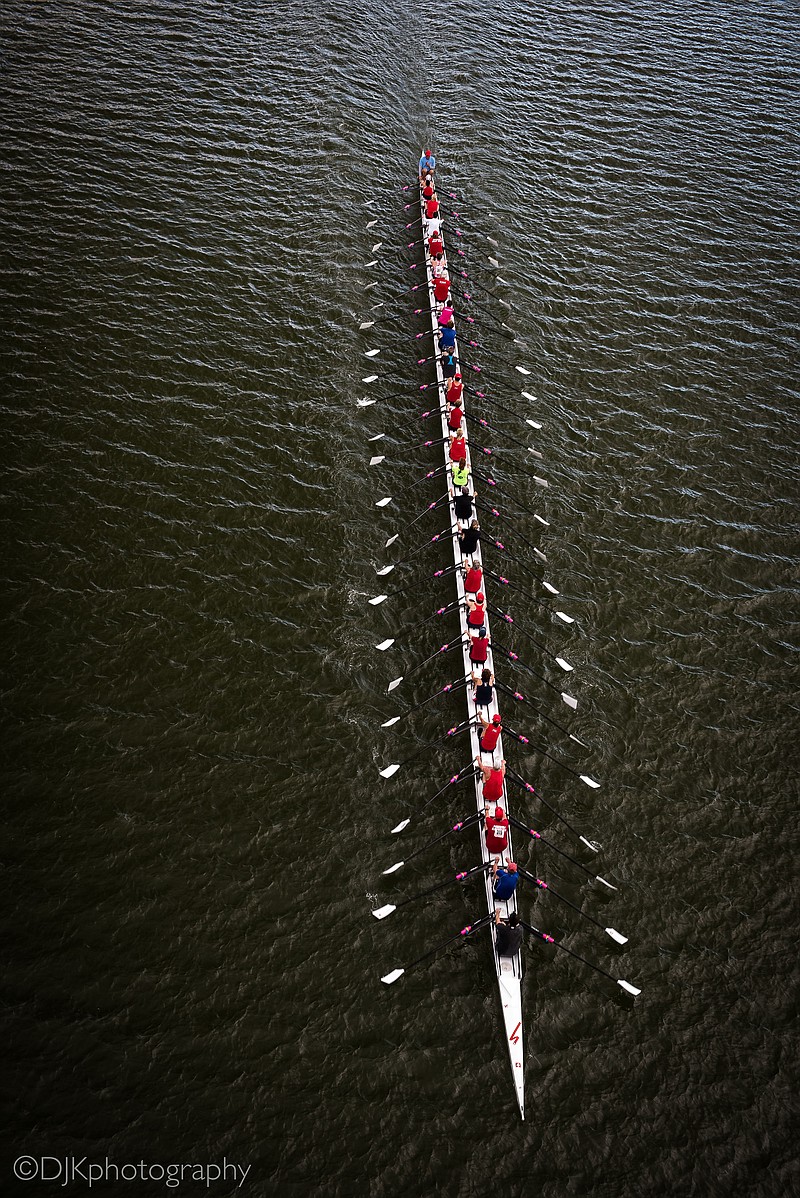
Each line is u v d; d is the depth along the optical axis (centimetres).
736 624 3250
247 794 2680
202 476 3509
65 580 3120
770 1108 2211
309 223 4691
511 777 2736
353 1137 2102
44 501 3334
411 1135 2114
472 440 3784
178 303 4169
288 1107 2136
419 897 2519
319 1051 2227
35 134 4872
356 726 2867
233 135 5106
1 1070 2136
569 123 5547
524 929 2475
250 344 4056
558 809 2742
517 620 3203
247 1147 2072
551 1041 2291
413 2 6450
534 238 4791
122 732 2773
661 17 6506
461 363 3972
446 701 2959
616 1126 2164
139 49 5578
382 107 5506
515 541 3450
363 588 3244
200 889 2478
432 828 2661
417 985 2356
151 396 3762
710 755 2894
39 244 4306
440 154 5278
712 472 3750
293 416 3788
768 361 4231
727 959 2462
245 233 4572
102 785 2650
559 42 6212
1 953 2312
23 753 2692
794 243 4850
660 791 2803
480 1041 2272
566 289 4525
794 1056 2297
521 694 3002
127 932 2381
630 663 3119
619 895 2573
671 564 3422
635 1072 2252
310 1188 2025
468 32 6216
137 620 3047
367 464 3656
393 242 4716
